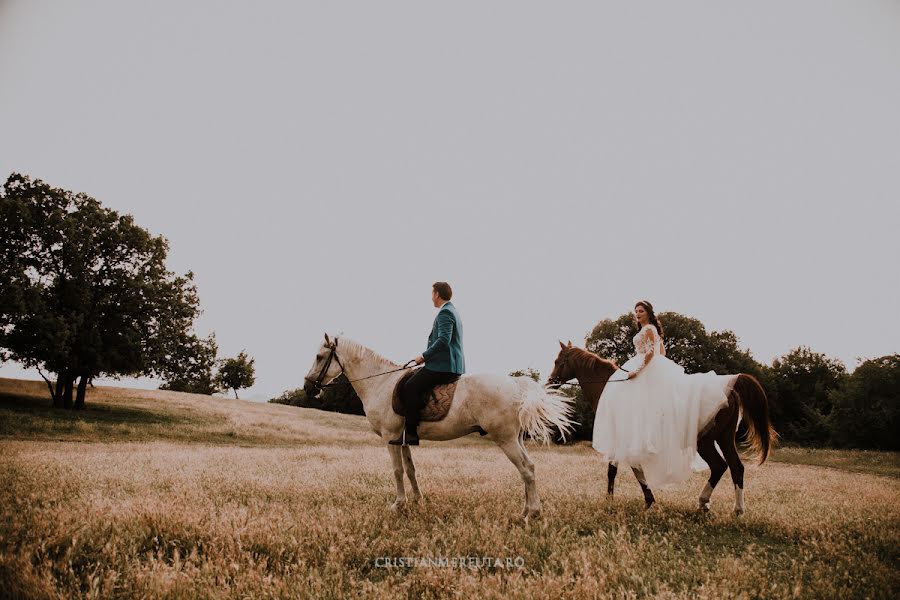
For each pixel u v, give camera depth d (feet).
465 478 33.22
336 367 26.48
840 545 17.19
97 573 14.20
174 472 31.86
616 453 24.14
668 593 12.17
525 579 14.02
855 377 121.70
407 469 25.34
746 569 14.49
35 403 113.39
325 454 50.93
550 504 23.88
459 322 23.75
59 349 100.37
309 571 14.06
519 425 22.50
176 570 13.73
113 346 112.27
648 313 25.64
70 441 68.59
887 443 115.34
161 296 123.03
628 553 15.31
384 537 17.81
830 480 40.81
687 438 22.66
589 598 12.30
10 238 108.58
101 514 18.61
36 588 12.35
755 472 47.03
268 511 20.34
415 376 22.95
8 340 101.09
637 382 24.20
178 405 130.41
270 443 87.51
